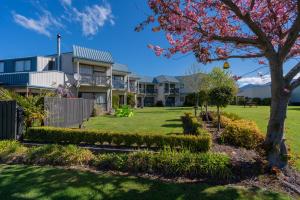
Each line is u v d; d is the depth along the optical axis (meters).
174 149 6.21
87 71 26.28
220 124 10.90
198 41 5.73
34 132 7.71
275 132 5.48
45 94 11.06
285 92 5.39
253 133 7.70
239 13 5.10
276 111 5.48
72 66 25.06
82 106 13.88
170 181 5.06
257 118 18.06
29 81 18.95
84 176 5.21
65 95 17.72
